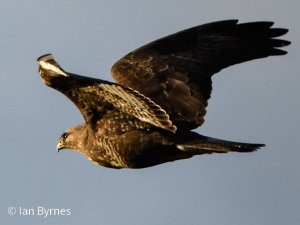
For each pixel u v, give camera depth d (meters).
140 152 13.34
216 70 14.34
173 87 13.86
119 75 13.97
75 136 14.37
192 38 14.42
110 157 13.67
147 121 12.47
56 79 12.12
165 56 14.19
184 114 13.67
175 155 13.27
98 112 13.22
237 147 12.45
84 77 11.43
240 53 14.54
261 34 14.55
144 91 13.75
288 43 14.51
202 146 12.67
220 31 14.55
